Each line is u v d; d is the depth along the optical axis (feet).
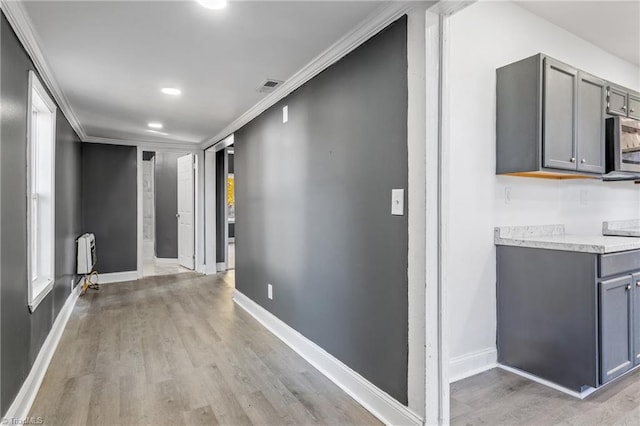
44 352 8.37
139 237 18.45
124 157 18.11
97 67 8.51
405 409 5.92
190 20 6.40
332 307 7.97
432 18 5.52
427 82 5.50
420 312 5.65
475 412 6.52
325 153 8.20
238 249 13.98
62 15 6.18
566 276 7.30
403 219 6.00
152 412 6.57
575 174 8.68
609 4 8.59
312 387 7.50
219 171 20.81
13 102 6.24
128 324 11.41
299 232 9.37
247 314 12.49
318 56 7.89
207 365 8.50
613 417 6.36
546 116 7.73
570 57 9.93
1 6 5.48
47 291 8.69
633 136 9.39
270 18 6.33
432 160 5.56
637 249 7.59
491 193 8.39
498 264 8.46
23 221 6.84
